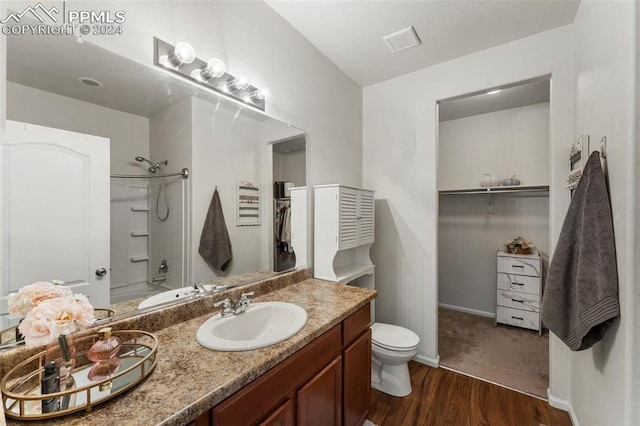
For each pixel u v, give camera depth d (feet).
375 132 8.87
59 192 2.96
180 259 4.15
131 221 3.59
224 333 3.89
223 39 4.68
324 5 5.53
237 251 5.02
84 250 3.15
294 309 4.44
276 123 5.79
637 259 3.00
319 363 3.93
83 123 3.15
